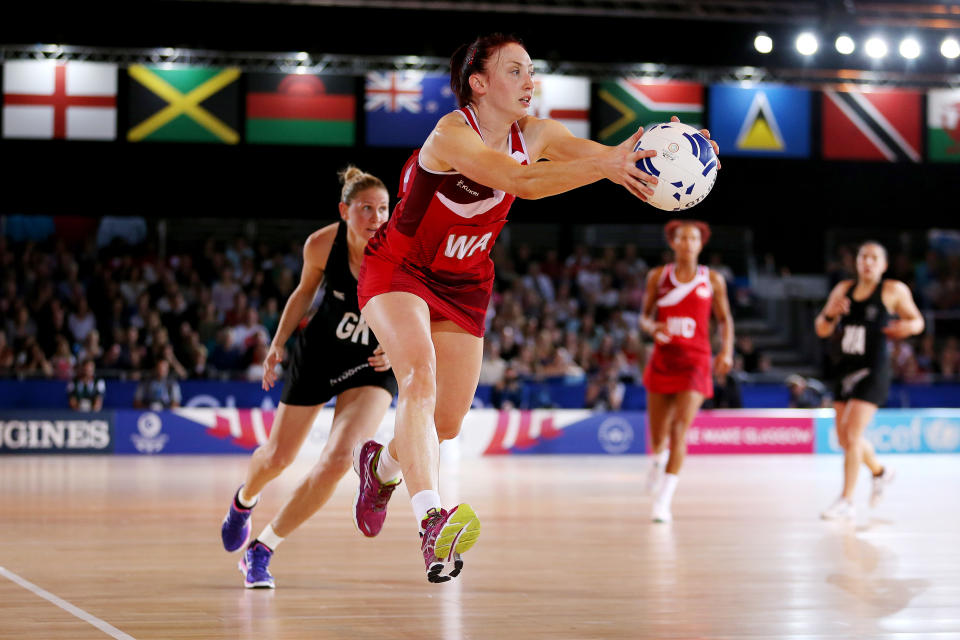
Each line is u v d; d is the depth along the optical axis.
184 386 17.48
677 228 9.52
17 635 4.26
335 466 5.23
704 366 9.39
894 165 23.48
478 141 4.04
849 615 4.81
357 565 6.25
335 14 18.28
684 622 4.64
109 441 16.48
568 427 17.77
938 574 6.01
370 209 5.34
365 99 21.28
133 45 17.97
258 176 22.02
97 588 5.40
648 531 8.04
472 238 4.36
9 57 17.84
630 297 23.20
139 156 21.56
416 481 3.98
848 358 9.26
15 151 21.02
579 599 5.19
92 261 21.98
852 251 24.17
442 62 18.67
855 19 17.89
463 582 5.68
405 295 4.38
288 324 5.61
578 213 24.64
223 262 22.09
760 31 18.08
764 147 22.27
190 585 5.52
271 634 4.35
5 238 21.44
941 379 20.25
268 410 17.36
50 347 19.41
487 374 18.91
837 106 22.53
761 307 24.36
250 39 18.12
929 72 18.86
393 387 5.60
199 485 11.59
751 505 10.08
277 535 5.43
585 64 18.83
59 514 8.82
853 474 9.13
